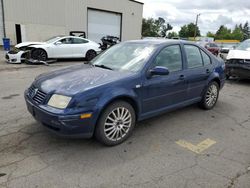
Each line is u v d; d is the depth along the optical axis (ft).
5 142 10.91
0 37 63.82
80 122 9.63
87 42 42.80
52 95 9.93
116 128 10.98
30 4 66.03
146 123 13.97
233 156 10.54
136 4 91.25
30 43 38.32
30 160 9.57
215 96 17.16
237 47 28.50
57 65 36.11
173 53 13.58
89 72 11.89
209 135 12.69
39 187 8.02
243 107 17.92
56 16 71.26
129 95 10.92
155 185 8.37
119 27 87.81
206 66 15.84
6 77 25.77
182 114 15.74
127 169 9.25
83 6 75.87
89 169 9.15
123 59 13.08
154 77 12.10
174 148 11.09
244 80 29.58
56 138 11.46
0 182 8.17
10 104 16.25
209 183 8.57
